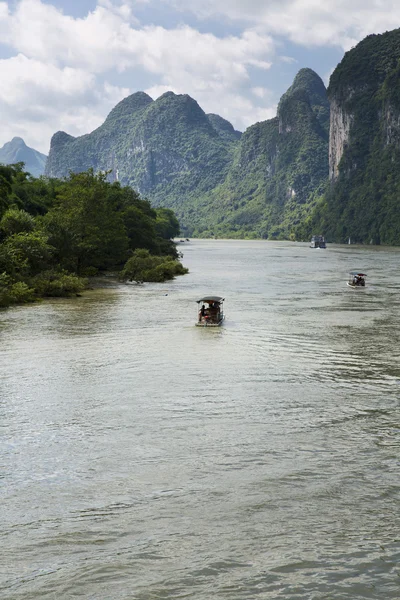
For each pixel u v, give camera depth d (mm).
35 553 11109
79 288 61062
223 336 34375
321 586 10117
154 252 112500
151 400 21062
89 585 10141
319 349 30562
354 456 15766
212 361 27594
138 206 136875
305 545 11367
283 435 17438
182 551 11172
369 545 11359
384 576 10398
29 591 9969
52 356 28547
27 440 16984
